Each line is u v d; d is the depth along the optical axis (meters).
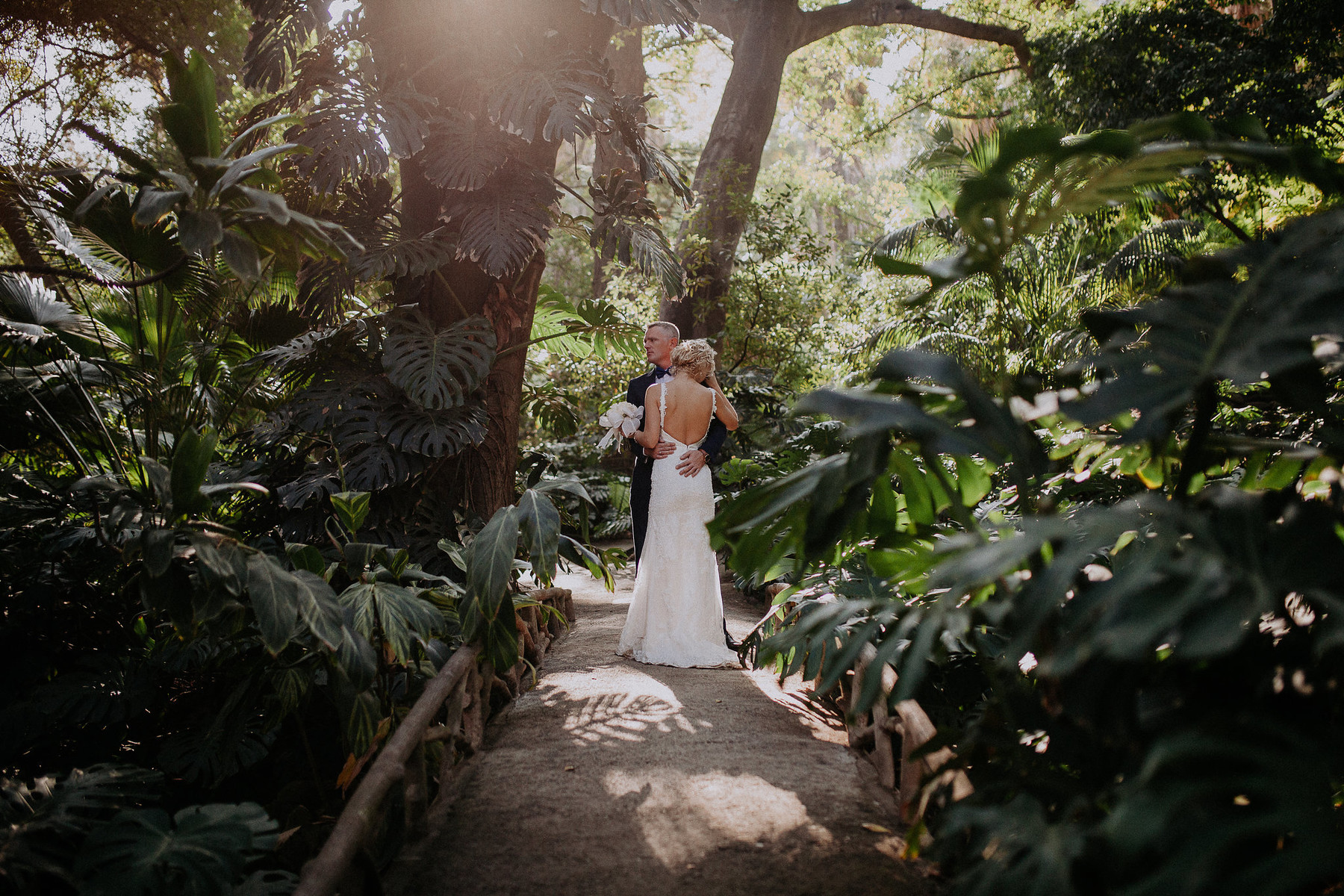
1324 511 1.62
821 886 2.28
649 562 4.62
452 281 5.15
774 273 12.05
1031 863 1.57
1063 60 12.96
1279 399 2.06
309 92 5.01
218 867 2.23
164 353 4.25
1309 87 11.26
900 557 2.21
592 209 5.25
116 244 3.75
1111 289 7.93
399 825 2.71
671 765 3.10
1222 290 1.91
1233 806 1.52
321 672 3.77
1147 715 1.71
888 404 1.80
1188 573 1.48
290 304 5.25
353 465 4.48
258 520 4.96
